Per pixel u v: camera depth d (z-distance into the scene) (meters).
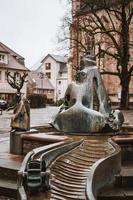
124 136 15.02
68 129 16.19
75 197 9.21
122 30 47.25
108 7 47.78
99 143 13.68
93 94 17.23
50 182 9.49
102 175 10.59
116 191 10.65
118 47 47.03
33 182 8.80
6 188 10.77
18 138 14.52
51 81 123.69
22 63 95.00
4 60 81.31
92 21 49.62
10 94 81.19
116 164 11.55
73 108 16.20
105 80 65.19
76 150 12.46
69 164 11.23
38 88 112.44
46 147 11.34
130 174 11.30
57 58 124.50
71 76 71.00
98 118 16.05
